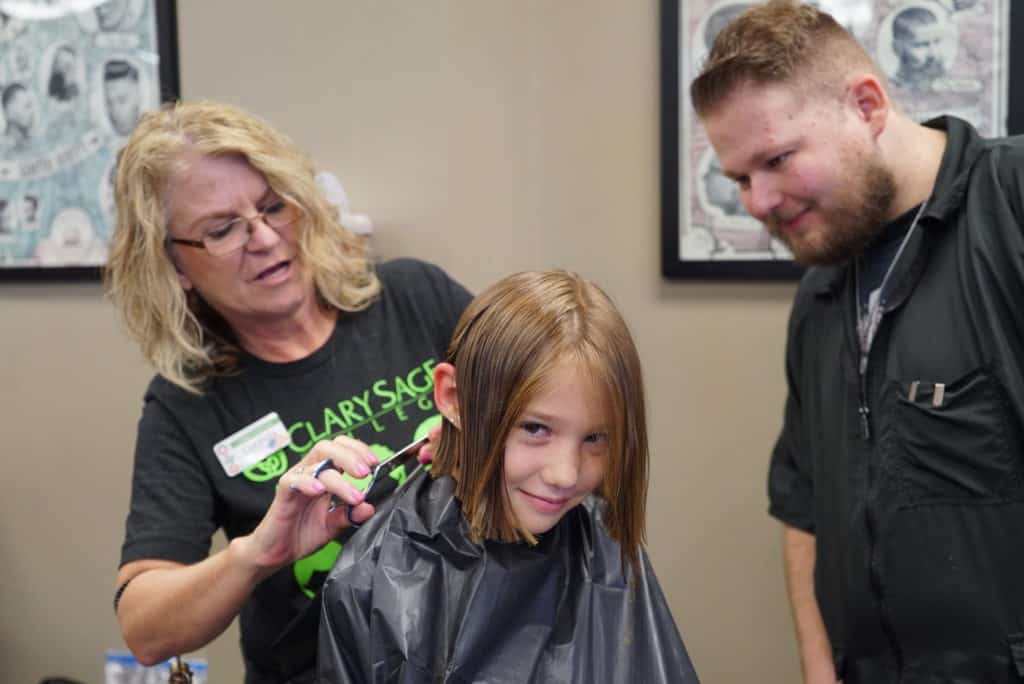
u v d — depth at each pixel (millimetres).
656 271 1715
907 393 1085
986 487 1040
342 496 828
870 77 1095
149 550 997
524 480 783
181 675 1087
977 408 1038
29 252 1877
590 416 764
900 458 1099
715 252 1669
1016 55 1529
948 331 1064
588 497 926
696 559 1765
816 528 1284
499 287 821
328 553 1017
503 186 1716
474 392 792
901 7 1556
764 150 1105
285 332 1102
